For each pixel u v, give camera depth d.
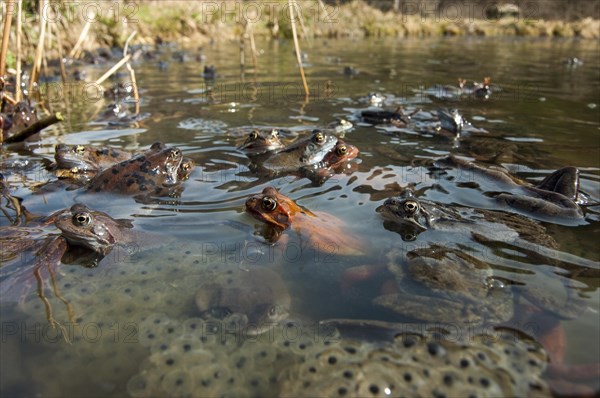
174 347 0.12
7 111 0.34
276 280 0.15
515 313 0.13
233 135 0.32
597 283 0.15
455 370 0.11
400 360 0.12
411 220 0.19
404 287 0.14
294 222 0.19
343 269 0.16
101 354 0.12
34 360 0.12
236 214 0.20
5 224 0.19
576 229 0.18
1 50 0.33
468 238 0.17
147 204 0.21
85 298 0.14
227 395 0.11
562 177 0.22
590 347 0.12
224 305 0.14
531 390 0.11
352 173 0.25
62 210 0.20
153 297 0.14
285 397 0.11
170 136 0.32
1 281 0.15
